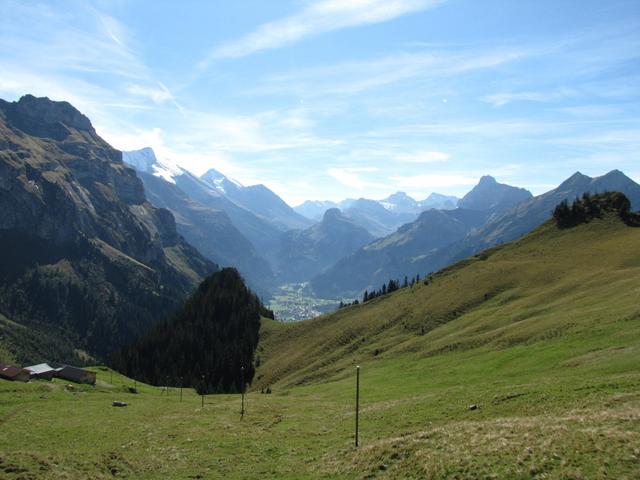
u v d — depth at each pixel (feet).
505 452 113.91
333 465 142.51
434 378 294.05
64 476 135.85
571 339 266.57
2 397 340.59
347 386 349.20
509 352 291.38
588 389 168.25
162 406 340.18
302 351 647.56
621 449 102.53
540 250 606.55
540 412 155.74
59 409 306.14
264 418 246.27
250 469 153.48
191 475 149.07
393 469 124.88
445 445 130.21
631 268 418.51
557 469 100.48
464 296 521.65
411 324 517.96
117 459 164.66
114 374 585.22
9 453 151.43
